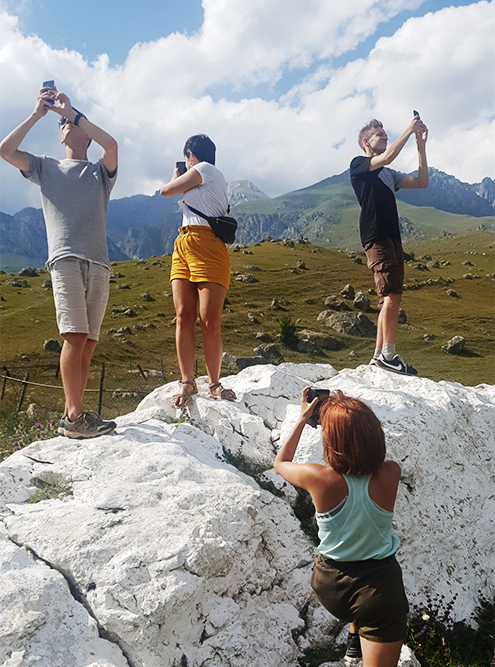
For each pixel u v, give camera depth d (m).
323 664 3.03
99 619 2.62
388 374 5.49
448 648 3.66
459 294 87.31
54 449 3.79
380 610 2.58
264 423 4.96
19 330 56.19
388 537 2.71
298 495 4.18
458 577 4.12
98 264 3.93
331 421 2.71
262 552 3.42
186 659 2.67
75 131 4.07
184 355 4.86
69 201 3.89
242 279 85.44
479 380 43.72
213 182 4.63
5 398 16.72
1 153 3.71
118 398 26.02
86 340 4.10
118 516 3.08
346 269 98.12
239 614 2.96
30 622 2.43
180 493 3.33
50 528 3.00
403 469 4.16
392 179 5.50
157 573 2.73
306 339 54.69
